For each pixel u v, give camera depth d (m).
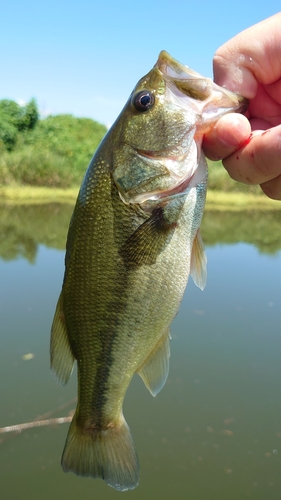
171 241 0.20
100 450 0.21
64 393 0.42
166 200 0.20
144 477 0.33
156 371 0.21
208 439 0.37
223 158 0.20
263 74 0.21
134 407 0.41
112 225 0.20
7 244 0.97
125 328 0.20
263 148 0.18
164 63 0.20
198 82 0.20
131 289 0.20
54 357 0.21
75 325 0.21
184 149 0.20
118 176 0.20
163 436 0.37
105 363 0.21
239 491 0.32
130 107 0.20
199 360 0.47
